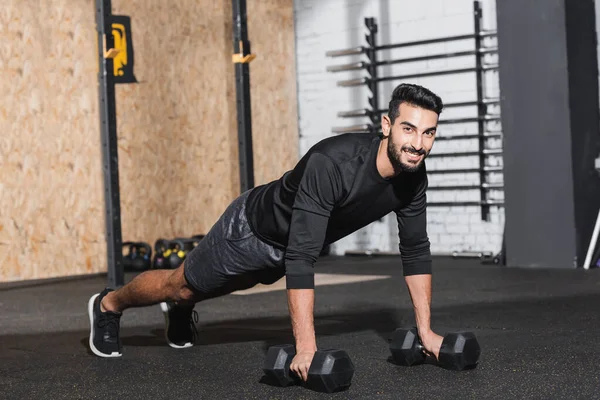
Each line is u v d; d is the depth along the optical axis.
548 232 6.43
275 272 2.71
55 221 7.28
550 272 6.06
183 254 7.43
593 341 3.09
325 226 2.37
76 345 3.44
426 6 8.11
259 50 8.62
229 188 8.46
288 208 2.46
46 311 4.85
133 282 2.91
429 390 2.29
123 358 3.02
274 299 4.95
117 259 5.88
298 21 8.91
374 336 3.41
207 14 8.34
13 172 7.04
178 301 2.86
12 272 7.01
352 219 2.50
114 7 7.62
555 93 6.36
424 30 8.13
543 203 6.44
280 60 8.79
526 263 6.55
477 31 7.73
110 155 5.83
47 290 6.17
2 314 4.76
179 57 8.11
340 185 2.35
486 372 2.52
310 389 2.36
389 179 2.40
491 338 3.22
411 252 2.62
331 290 5.33
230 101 8.49
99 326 3.04
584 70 6.49
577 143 6.36
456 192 7.93
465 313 4.02
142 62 7.83
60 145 7.32
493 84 7.74
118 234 5.89
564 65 6.32
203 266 2.68
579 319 3.70
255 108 8.59
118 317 3.05
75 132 7.42
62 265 7.31
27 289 6.29
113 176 5.86
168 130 8.03
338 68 8.62
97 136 7.55
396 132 2.26
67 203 7.35
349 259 8.08
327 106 8.77
